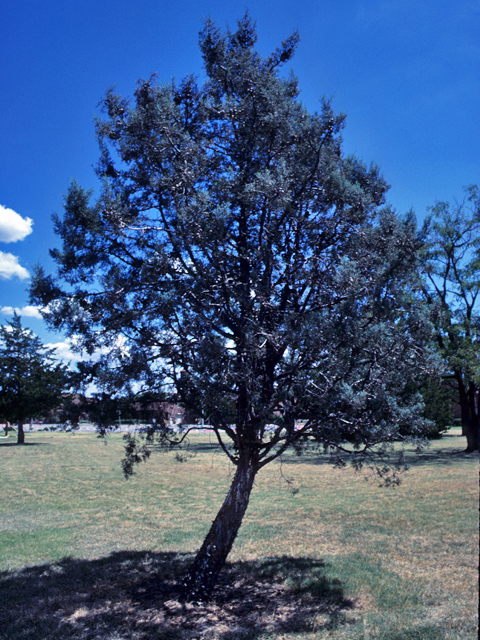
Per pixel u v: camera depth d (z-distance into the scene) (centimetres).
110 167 892
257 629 685
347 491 1852
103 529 1353
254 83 809
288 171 710
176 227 787
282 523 1362
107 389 765
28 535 1292
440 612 710
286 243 802
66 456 3800
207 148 846
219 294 755
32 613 775
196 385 699
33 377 5181
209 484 2205
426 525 1238
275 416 794
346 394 652
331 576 899
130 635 681
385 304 705
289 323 696
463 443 4003
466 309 2984
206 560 818
